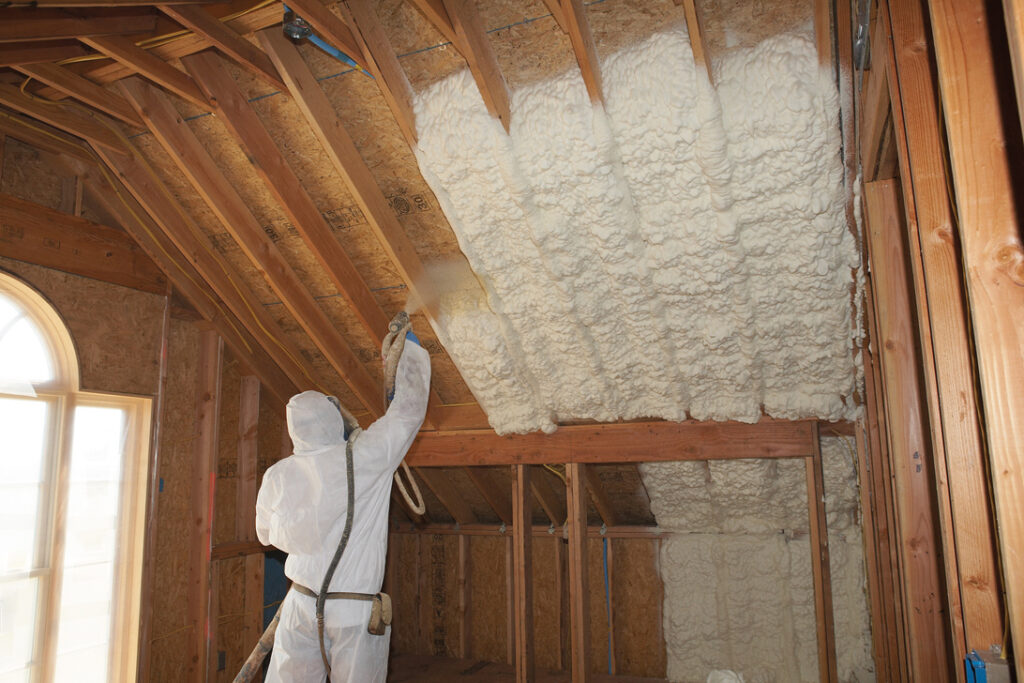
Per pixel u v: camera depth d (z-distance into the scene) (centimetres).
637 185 265
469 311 335
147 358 374
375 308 351
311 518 196
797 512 375
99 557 349
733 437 335
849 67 220
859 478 320
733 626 394
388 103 265
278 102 291
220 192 325
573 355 333
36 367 325
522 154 265
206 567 400
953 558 146
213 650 403
